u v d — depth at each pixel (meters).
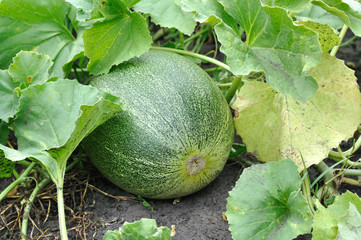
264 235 0.79
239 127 0.94
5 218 0.91
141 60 0.91
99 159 0.88
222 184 0.95
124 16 0.90
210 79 0.91
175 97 0.85
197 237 0.86
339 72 0.91
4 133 0.91
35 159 0.81
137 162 0.85
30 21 0.96
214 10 0.86
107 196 0.94
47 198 0.94
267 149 0.93
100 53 0.91
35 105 0.82
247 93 0.94
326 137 0.90
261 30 0.85
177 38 1.31
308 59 0.83
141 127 0.84
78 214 0.91
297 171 0.82
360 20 0.90
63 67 0.94
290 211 0.80
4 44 0.95
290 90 0.84
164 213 0.90
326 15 1.11
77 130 0.81
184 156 0.84
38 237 0.87
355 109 0.90
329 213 0.77
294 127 0.91
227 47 0.83
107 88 0.88
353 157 1.01
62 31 0.98
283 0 0.89
